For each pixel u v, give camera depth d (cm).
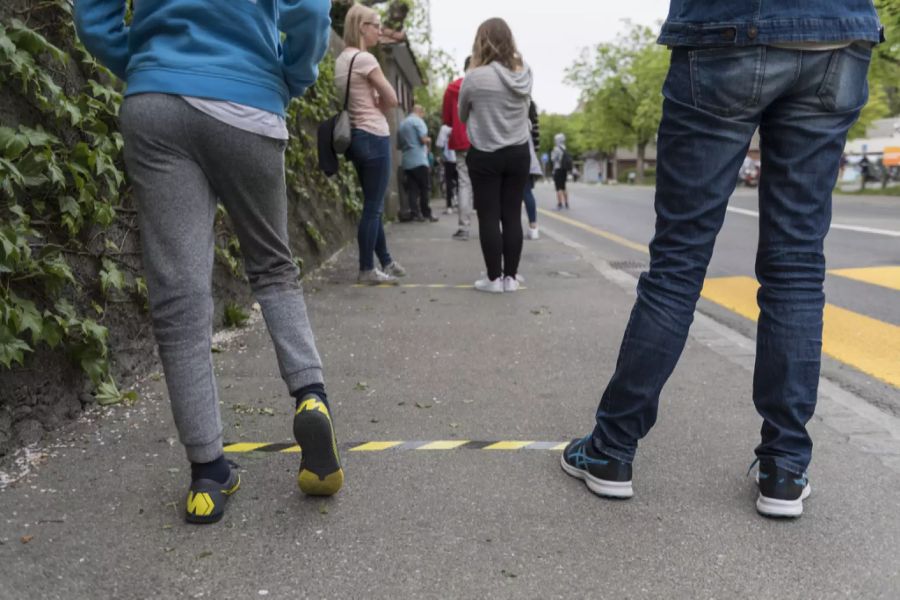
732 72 202
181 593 181
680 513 222
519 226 568
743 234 1062
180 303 210
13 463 247
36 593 179
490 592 183
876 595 182
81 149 291
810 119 208
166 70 203
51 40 291
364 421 298
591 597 181
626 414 227
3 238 234
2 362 233
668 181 219
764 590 184
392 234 1016
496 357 388
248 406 312
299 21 209
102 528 210
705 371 362
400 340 423
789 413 218
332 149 558
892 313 532
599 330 445
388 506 226
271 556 198
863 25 201
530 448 270
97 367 287
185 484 237
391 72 1266
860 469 251
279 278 232
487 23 536
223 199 220
